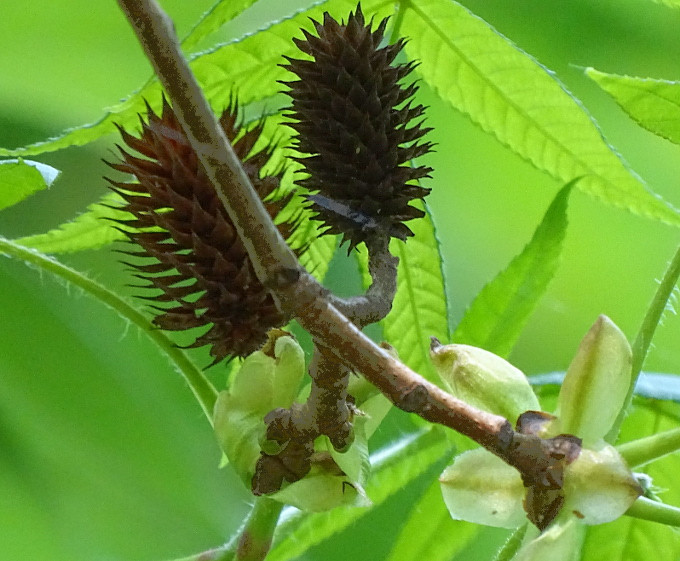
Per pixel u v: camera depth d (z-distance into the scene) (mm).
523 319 771
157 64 679
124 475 1041
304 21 760
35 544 992
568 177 781
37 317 1037
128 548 1018
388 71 720
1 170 760
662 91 757
